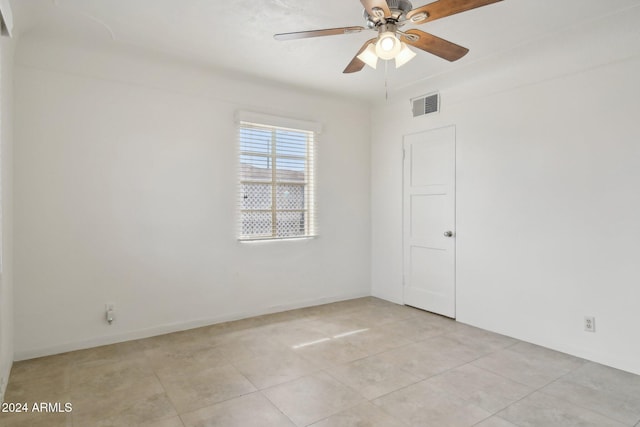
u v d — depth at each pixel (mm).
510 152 3373
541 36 2789
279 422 2066
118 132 3225
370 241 4926
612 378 2576
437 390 2416
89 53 3090
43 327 2941
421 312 4168
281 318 3943
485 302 3590
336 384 2496
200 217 3643
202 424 2045
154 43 2988
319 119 4414
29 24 2662
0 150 2131
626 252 2691
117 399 2295
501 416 2121
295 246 4277
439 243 4023
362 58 2260
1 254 2160
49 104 2945
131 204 3297
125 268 3275
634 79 2639
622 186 2707
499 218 3463
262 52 3145
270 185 4121
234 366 2770
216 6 2434
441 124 3986
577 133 2936
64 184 3012
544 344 3146
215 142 3711
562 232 3033
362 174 4828
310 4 2396
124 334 3271
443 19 2549
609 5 2377
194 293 3625
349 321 3844
